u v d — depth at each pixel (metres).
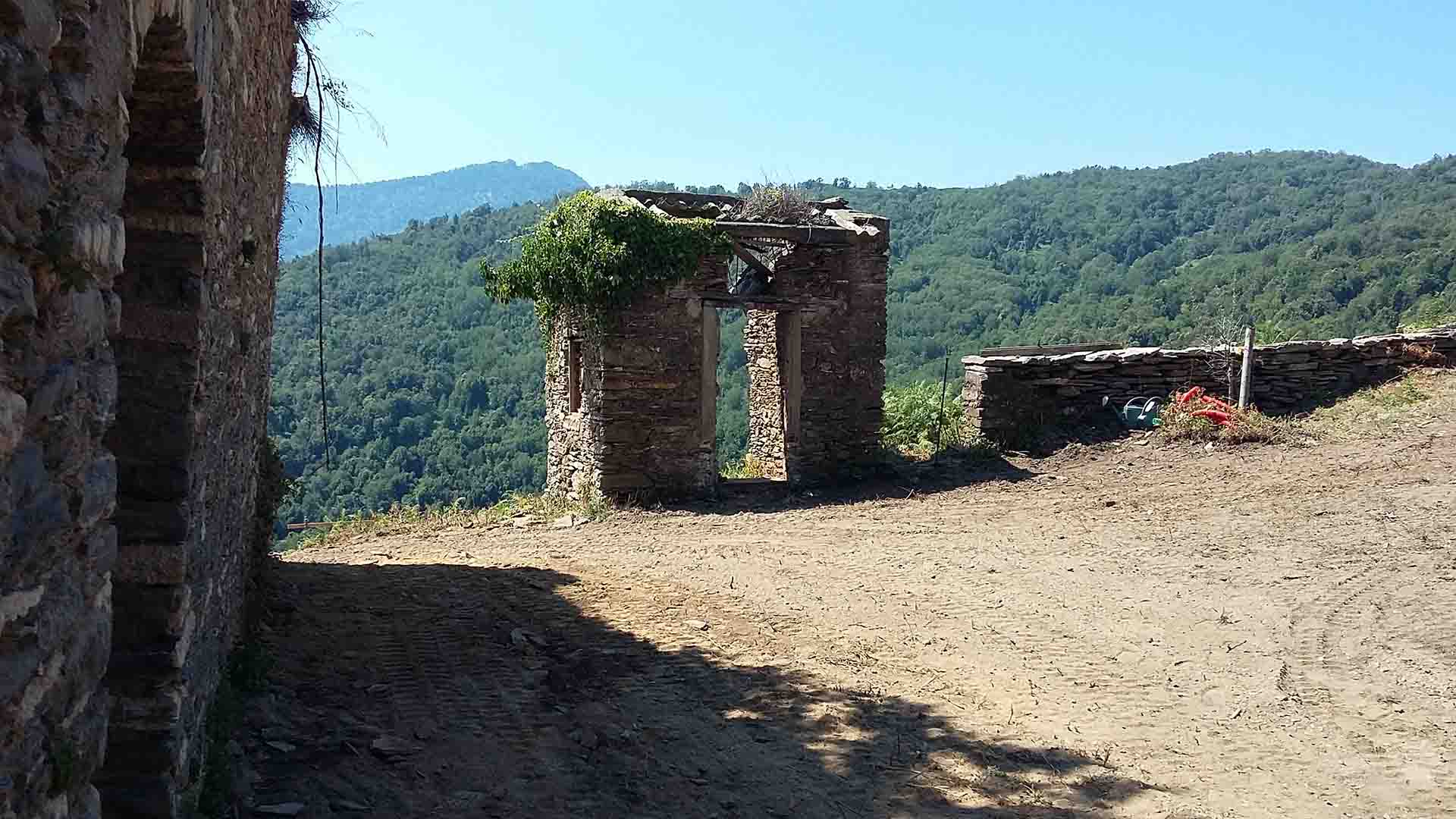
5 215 1.95
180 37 3.26
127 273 3.77
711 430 13.88
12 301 1.93
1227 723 5.98
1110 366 15.66
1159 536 10.45
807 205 14.92
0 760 1.99
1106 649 7.26
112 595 3.61
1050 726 5.93
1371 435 13.88
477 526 12.71
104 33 2.43
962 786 5.18
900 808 4.95
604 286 13.10
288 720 5.48
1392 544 9.41
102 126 2.50
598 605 8.17
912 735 5.77
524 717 5.80
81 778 2.44
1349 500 11.12
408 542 11.80
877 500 13.46
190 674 4.03
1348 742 5.71
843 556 10.34
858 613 8.17
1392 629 7.39
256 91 5.43
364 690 6.02
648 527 12.30
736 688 6.41
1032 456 14.85
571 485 14.59
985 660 7.05
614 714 5.92
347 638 6.97
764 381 15.84
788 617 8.05
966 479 14.11
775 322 15.13
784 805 4.95
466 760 5.21
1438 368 16.34
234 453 5.50
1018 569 9.54
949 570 9.59
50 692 2.25
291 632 6.97
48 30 2.08
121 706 3.68
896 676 6.72
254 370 6.39
